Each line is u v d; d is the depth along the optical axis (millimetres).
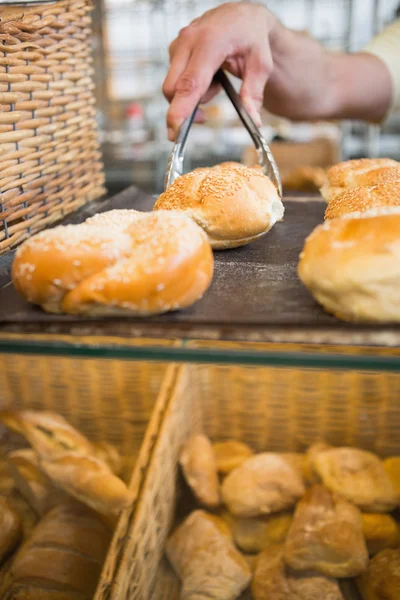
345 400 642
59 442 564
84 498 514
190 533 539
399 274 357
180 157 624
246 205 524
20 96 549
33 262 382
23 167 562
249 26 766
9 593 485
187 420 641
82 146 683
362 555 497
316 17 1896
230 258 521
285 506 558
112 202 672
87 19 664
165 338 367
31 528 551
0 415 596
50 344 360
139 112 2061
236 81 1798
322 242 389
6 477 596
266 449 680
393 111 1148
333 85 1027
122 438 676
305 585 494
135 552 480
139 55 1993
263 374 647
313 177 1086
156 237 394
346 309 372
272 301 414
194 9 1898
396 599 472
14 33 534
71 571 490
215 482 583
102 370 672
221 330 371
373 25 1816
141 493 503
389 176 590
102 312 383
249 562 532
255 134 641
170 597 512
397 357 338
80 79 665
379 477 561
